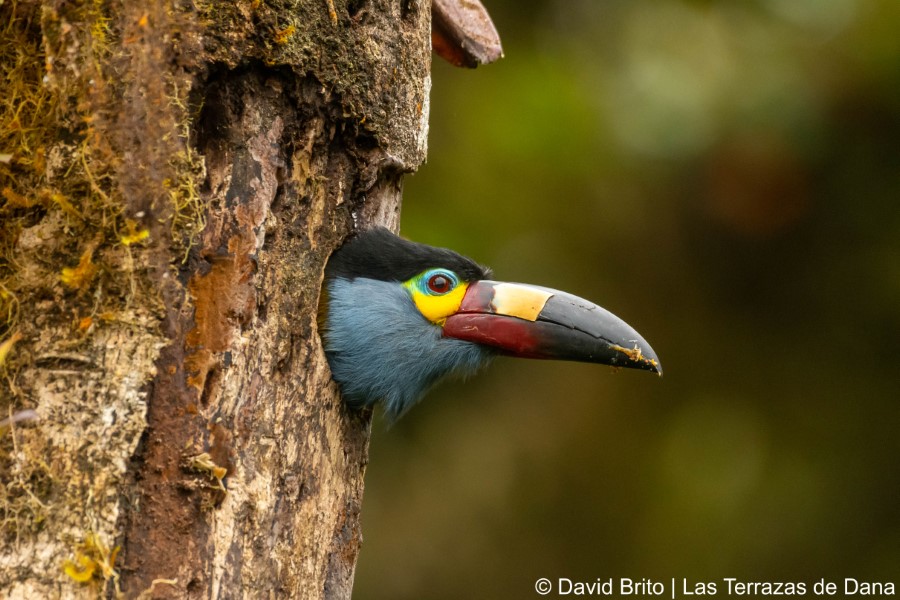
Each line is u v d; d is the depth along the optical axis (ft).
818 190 45.80
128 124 19.36
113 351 19.07
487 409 45.62
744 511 48.91
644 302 47.91
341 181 23.11
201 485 19.13
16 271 19.45
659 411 48.80
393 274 24.47
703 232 47.03
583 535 46.96
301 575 21.09
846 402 49.44
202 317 19.90
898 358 49.06
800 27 44.83
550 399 46.73
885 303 48.11
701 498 48.80
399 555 43.68
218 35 20.22
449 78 43.88
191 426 19.31
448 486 44.55
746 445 49.60
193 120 20.16
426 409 44.68
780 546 48.57
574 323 24.97
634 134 44.24
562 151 43.57
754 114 44.09
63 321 19.21
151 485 18.94
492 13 45.19
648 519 47.96
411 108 24.06
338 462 22.77
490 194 43.29
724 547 48.34
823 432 49.49
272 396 20.92
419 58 24.23
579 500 47.11
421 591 43.73
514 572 44.91
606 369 47.96
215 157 20.71
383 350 24.14
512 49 44.78
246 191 20.79
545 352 24.98
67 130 19.39
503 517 45.14
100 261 19.22
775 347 49.49
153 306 19.24
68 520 18.53
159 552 18.78
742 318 49.21
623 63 44.83
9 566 18.45
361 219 24.29
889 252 47.09
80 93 19.33
